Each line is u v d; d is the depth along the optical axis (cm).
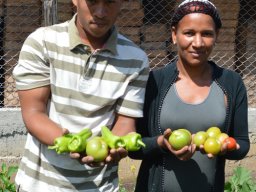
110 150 213
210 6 245
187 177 247
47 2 392
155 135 250
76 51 227
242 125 252
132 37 451
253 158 446
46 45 226
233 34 464
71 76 226
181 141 229
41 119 222
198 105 245
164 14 459
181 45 247
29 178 234
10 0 434
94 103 227
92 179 233
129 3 448
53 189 232
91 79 228
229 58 464
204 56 246
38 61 226
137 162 430
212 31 246
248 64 473
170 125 246
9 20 434
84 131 217
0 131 417
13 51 436
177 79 250
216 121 245
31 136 235
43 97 227
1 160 418
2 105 440
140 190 255
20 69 227
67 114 227
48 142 219
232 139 235
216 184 250
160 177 249
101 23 221
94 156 212
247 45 475
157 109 249
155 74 252
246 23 478
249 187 364
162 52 457
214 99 246
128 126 236
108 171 237
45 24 393
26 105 226
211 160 248
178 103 246
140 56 236
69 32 228
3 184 362
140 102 239
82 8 221
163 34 458
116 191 242
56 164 231
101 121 230
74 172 231
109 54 229
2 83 438
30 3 437
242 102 251
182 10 247
